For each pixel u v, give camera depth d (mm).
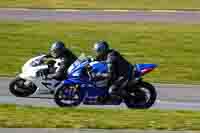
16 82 54281
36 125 31578
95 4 166750
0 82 64875
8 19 133875
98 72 50625
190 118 36281
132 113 39438
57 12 149125
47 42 103188
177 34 117750
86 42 104750
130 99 50500
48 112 37625
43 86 53094
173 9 160375
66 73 52469
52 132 30078
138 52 95375
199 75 75125
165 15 148875
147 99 50594
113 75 50156
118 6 163500
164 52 95875
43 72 52969
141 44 104250
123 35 114500
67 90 50156
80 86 50438
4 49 93688
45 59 54031
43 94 53562
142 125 32469
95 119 34688
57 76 52469
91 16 143250
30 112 37188
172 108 52344
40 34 112312
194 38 113188
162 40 109750
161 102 55688
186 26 130500
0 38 105688
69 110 39625
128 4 168500
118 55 50781
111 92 50406
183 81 70250
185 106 53781
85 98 50969
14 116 34938
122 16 144625
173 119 35469
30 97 54531
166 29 124562
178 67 81125
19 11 149250
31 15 142500
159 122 33844
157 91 62219
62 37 109688
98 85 50688
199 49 100062
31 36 109375
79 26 125250
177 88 64625
